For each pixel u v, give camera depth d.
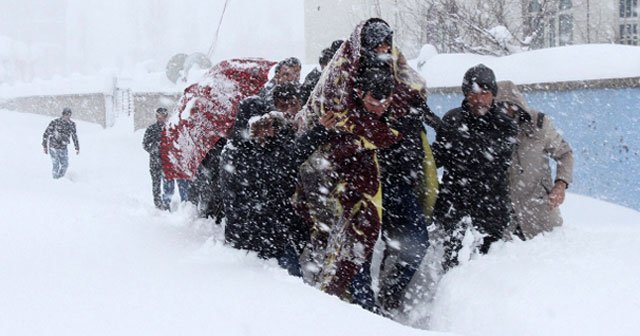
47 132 14.69
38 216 5.84
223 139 5.88
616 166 9.14
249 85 5.86
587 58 9.62
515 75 10.57
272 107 5.03
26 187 8.78
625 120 8.93
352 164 4.75
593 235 4.85
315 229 5.02
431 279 5.25
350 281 4.83
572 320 3.62
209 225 6.12
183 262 4.50
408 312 5.11
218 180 6.02
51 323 3.07
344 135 4.73
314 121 4.75
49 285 3.67
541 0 14.67
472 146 5.07
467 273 4.59
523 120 5.13
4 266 4.07
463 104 5.15
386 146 4.71
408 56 17.55
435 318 4.54
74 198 7.36
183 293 3.63
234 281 3.97
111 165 16.77
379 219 4.77
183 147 5.88
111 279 3.84
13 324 3.05
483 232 5.16
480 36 14.23
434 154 5.25
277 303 3.54
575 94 9.67
